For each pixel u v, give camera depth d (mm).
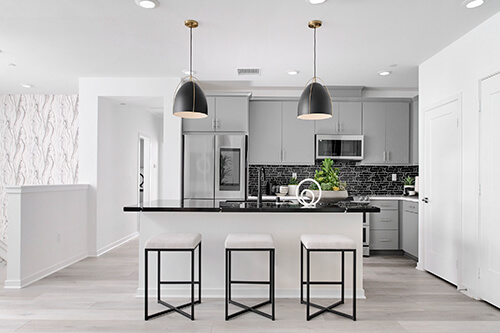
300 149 5539
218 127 5328
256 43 3631
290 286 3209
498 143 2902
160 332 2480
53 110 5961
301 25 3191
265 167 5773
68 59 4145
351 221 3205
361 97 5492
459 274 3418
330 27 3230
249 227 3211
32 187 3697
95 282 3658
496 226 2918
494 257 2943
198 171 5176
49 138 5945
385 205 5109
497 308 2939
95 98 4930
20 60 4176
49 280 3730
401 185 5762
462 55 3412
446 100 3660
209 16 3020
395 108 5535
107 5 2828
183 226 3223
